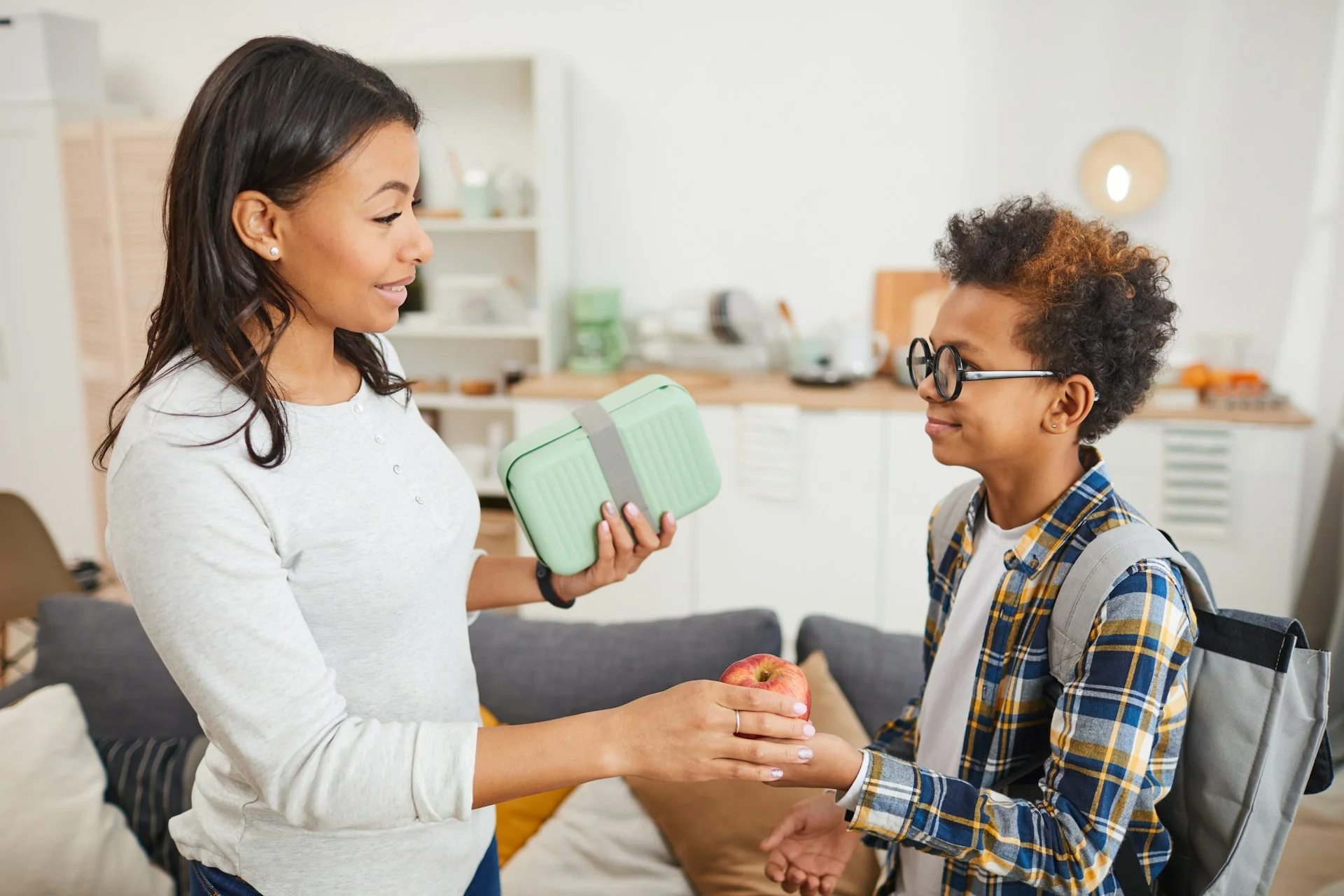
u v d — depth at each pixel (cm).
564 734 83
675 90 353
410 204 89
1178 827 98
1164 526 303
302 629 84
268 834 94
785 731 83
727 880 152
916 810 89
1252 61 312
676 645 182
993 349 94
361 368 101
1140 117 322
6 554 259
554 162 347
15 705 169
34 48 361
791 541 324
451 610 102
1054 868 86
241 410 85
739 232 358
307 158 81
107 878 156
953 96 333
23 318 391
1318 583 294
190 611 79
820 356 336
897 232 346
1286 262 321
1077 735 87
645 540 110
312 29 374
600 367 354
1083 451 103
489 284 366
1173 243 327
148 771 169
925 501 312
